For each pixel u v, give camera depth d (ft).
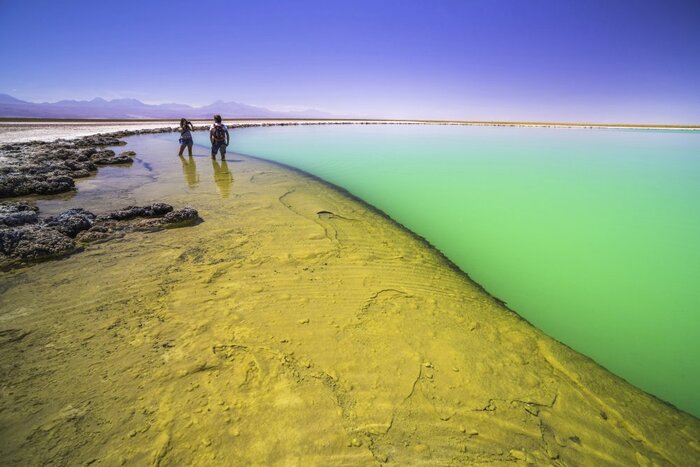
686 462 6.94
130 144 56.85
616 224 21.12
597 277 14.75
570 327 11.36
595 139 87.40
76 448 6.11
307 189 27.66
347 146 60.70
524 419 7.52
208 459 6.08
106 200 21.76
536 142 75.00
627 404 8.32
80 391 7.27
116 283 11.52
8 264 12.32
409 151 54.29
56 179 24.14
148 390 7.39
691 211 23.63
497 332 10.64
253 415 6.98
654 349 10.50
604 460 6.79
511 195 27.61
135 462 5.95
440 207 24.14
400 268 14.37
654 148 64.18
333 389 7.79
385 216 21.83
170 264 13.10
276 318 10.19
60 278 11.64
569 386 8.70
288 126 128.88
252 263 13.58
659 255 16.93
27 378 7.51
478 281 14.10
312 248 15.48
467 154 51.67
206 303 10.69
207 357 8.43
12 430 6.37
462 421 7.30
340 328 9.96
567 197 27.12
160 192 24.34
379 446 6.59
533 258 16.44
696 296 13.39
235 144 60.75
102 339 8.83
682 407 8.41
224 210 20.49
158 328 9.39
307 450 6.40
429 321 10.78
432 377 8.43
